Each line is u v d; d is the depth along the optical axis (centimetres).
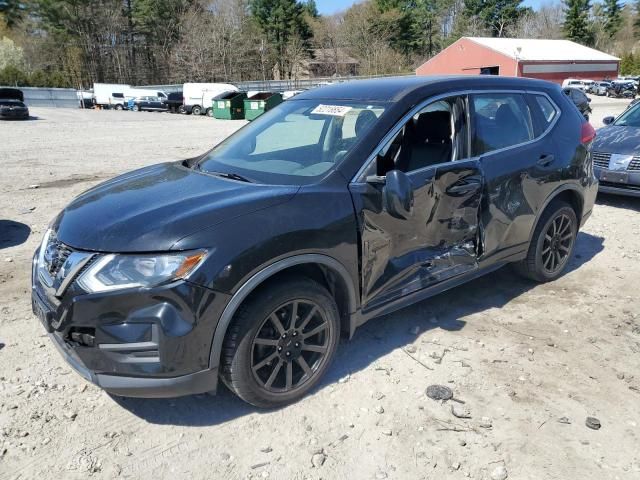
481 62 5591
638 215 718
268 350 296
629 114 848
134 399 317
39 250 315
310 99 411
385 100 359
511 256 430
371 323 408
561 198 471
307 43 8106
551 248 468
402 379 337
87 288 260
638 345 380
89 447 279
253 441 284
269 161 359
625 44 9338
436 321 412
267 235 278
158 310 256
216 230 269
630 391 328
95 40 7125
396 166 365
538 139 433
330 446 281
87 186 930
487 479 260
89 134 2061
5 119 2891
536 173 422
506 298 454
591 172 488
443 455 275
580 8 8412
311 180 321
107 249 264
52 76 6462
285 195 299
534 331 399
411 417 303
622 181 722
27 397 317
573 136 462
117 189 336
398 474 263
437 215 360
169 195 309
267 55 7725
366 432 291
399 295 353
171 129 2356
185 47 7225
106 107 4778
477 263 398
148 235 265
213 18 7481
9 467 264
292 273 302
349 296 322
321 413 305
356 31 7900
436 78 394
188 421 299
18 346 373
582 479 260
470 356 363
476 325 406
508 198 404
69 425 294
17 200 807
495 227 401
